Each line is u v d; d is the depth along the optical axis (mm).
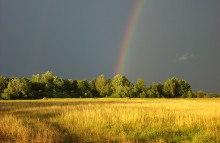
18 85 113438
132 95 131250
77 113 27766
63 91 135625
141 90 136125
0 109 41312
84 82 146625
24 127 18844
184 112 29297
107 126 21672
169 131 19734
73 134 18672
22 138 16359
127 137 17938
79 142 16469
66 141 16672
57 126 21906
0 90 118625
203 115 25547
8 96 110062
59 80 143125
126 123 22422
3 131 18062
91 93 142875
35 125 21469
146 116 26031
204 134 18047
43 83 134000
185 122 21953
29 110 38531
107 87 144500
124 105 46312
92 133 19047
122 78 145000
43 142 15656
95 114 26422
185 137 17750
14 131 18031
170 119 24453
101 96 144125
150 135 18656
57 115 29641
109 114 27078
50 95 124625
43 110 37594
